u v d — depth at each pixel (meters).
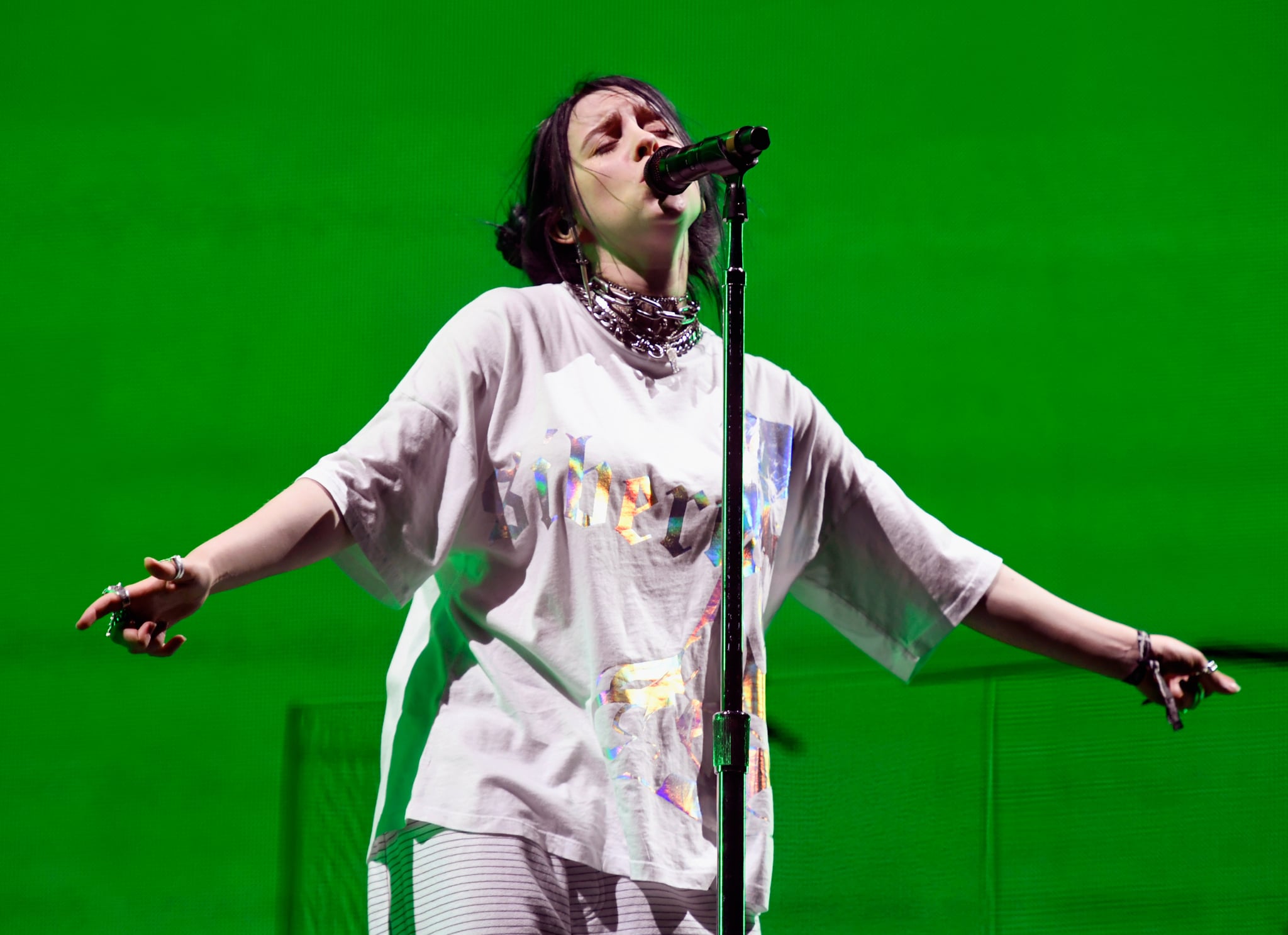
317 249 16.67
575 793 6.16
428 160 16.66
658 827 6.18
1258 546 17.25
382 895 6.27
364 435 6.43
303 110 16.73
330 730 8.77
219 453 16.55
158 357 16.62
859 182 17.45
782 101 17.38
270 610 15.20
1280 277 17.50
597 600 6.34
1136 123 17.58
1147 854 10.20
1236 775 10.24
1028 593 7.44
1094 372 17.48
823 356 17.45
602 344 6.88
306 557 6.15
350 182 16.67
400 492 6.34
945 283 17.48
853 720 9.59
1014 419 17.48
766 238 17.44
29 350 16.55
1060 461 17.39
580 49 16.91
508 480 6.53
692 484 6.59
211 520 16.47
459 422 6.50
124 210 16.72
